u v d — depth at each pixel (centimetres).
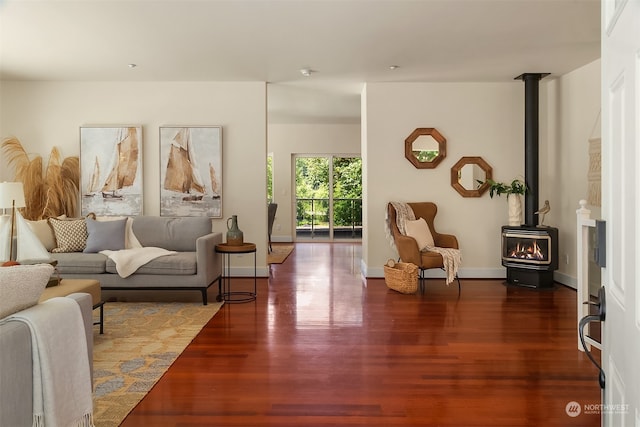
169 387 292
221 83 661
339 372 316
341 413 257
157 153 664
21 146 631
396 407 264
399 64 566
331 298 544
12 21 421
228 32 453
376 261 670
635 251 94
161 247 574
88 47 499
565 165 622
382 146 667
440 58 542
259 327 424
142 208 662
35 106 657
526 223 623
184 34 458
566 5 389
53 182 631
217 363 333
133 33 455
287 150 1119
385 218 648
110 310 486
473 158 661
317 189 1140
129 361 337
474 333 406
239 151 664
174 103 662
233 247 530
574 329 418
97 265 504
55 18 414
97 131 656
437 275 669
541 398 276
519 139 664
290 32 453
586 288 351
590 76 561
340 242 1141
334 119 1028
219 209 663
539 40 478
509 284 627
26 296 177
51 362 172
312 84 676
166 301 529
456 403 269
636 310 93
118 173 658
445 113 664
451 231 668
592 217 549
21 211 622
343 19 420
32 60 550
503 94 662
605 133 122
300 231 1148
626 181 101
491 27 441
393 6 391
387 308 496
